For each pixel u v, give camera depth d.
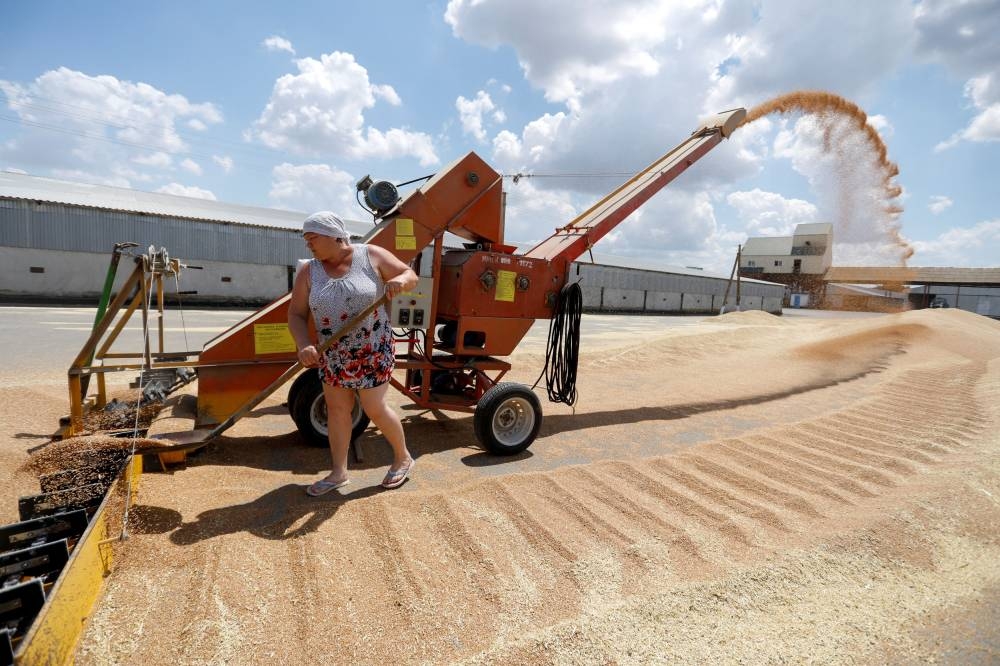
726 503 3.10
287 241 23.19
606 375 7.98
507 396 3.90
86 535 1.96
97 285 19.53
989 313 45.84
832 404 6.12
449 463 3.78
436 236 4.30
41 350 8.09
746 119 6.27
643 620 2.04
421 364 4.35
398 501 2.86
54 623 1.58
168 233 20.64
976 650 1.98
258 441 4.10
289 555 2.33
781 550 2.57
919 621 2.15
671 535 2.66
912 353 9.83
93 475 2.64
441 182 4.28
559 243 5.09
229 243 21.88
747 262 66.44
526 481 3.26
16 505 2.77
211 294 21.66
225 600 1.98
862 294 50.84
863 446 4.27
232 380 3.67
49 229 18.56
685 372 8.34
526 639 1.89
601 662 1.82
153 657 1.70
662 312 38.44
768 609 2.17
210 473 3.25
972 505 3.15
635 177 5.86
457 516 2.75
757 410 5.79
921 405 5.71
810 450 4.11
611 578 2.30
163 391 4.37
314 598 2.05
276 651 1.77
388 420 3.09
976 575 2.51
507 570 2.33
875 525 2.83
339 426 3.04
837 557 2.55
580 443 4.41
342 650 1.80
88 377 3.65
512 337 4.68
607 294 34.56
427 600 2.09
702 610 2.12
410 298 4.20
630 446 4.39
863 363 9.03
